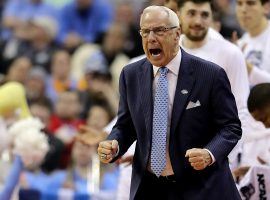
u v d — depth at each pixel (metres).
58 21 31.86
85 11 31.86
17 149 16.92
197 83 13.60
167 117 13.63
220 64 15.79
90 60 28.72
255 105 15.87
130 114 14.09
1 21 32.72
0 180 17.17
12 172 16.83
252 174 15.48
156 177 13.73
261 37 18.36
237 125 13.59
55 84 28.03
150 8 13.45
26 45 30.20
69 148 20.97
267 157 15.89
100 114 22.61
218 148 13.27
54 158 20.61
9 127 19.67
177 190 13.65
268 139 15.90
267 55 18.19
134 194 13.82
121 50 29.20
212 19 16.36
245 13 18.20
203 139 13.63
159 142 13.58
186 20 15.72
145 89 13.79
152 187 13.84
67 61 28.25
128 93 14.03
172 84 13.72
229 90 13.68
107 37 29.42
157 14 13.33
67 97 24.22
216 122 13.60
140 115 13.78
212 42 15.91
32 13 32.69
